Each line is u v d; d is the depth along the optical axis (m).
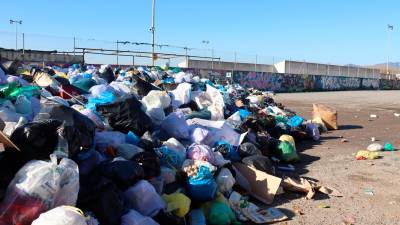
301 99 29.22
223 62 38.41
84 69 12.39
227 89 13.27
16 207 3.16
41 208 3.18
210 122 6.99
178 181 4.97
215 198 5.03
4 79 6.57
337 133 12.34
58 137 3.70
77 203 3.58
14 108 5.11
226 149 6.44
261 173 5.84
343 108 21.77
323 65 51.00
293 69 46.97
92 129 4.29
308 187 6.02
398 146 10.17
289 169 7.45
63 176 3.31
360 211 5.44
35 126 3.65
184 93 8.59
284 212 5.32
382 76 64.31
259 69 43.59
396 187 6.50
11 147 3.54
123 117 5.71
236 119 8.56
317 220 5.09
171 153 5.37
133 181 4.12
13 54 22.73
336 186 6.52
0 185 3.42
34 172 3.22
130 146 4.93
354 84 52.00
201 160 5.39
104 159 4.49
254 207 5.27
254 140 7.73
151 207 4.15
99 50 27.22
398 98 31.70
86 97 7.22
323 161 8.30
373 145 9.59
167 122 6.45
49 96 6.43
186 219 4.58
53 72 9.46
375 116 17.25
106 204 3.63
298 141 10.48
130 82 9.26
